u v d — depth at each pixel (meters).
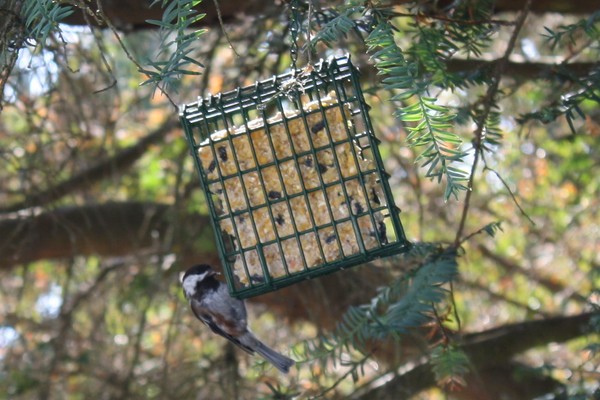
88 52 12.20
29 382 14.16
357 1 6.03
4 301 16.33
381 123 13.66
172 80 5.14
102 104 13.73
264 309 15.35
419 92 5.86
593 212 14.71
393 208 7.20
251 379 13.25
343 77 7.49
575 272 15.77
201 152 7.68
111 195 15.70
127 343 14.16
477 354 12.40
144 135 16.06
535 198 14.96
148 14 10.83
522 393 12.62
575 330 12.36
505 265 16.17
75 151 13.00
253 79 12.62
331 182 7.39
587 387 10.05
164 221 14.40
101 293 14.98
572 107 7.64
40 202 13.85
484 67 7.89
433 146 5.81
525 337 12.44
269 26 11.29
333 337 7.96
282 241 7.47
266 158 7.57
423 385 11.56
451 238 15.09
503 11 10.74
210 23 11.60
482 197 15.00
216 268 13.42
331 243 7.36
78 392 15.21
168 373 13.31
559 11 10.59
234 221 7.58
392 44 5.96
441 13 7.73
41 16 5.78
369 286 12.56
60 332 14.24
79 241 14.26
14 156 12.80
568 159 13.96
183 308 13.57
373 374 13.52
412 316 7.47
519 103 13.46
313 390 10.05
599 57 8.80
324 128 7.43
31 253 14.12
